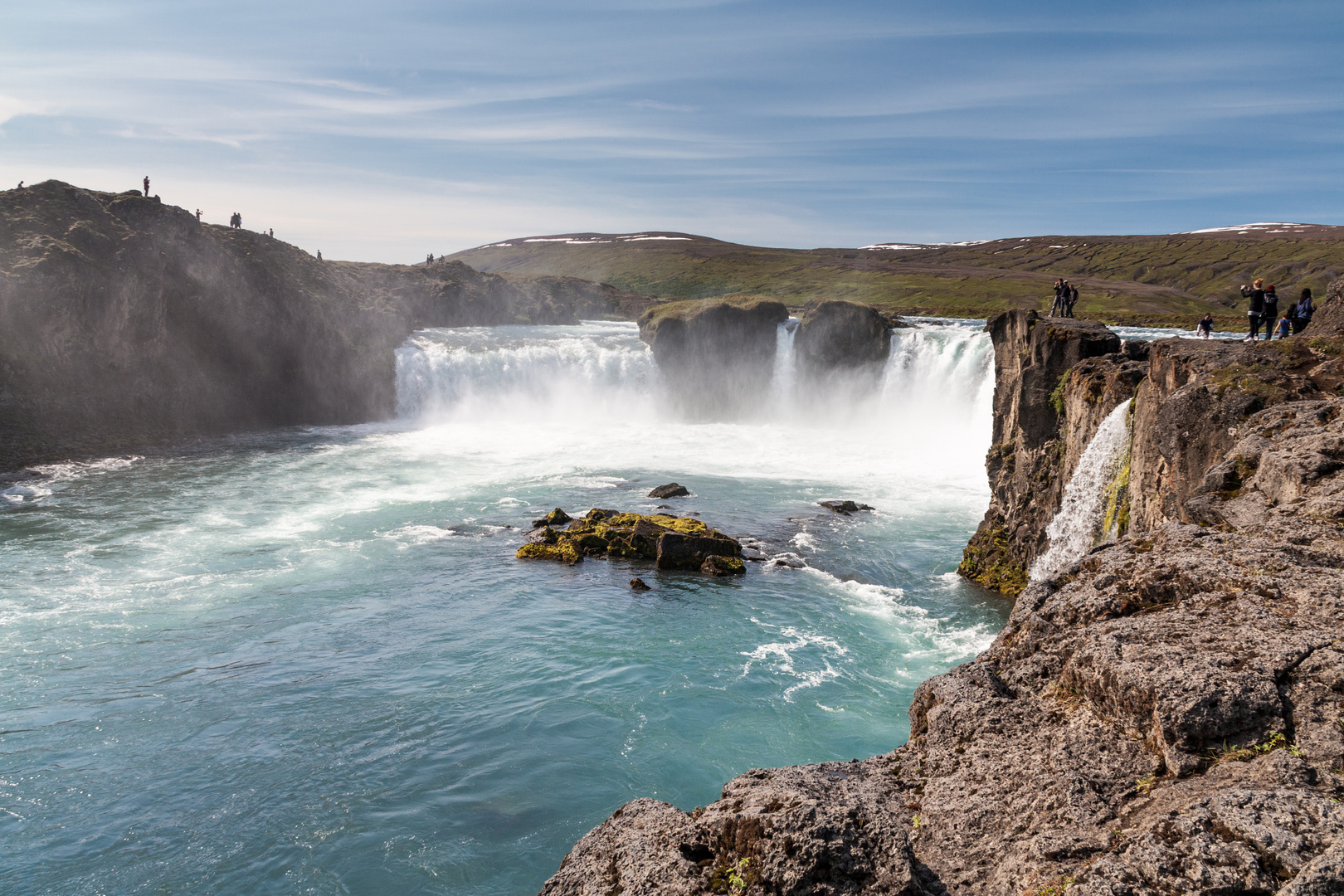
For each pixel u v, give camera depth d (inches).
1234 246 7810.0
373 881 580.4
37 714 799.1
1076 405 1031.6
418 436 2327.8
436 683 872.9
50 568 1201.4
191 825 639.1
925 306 5610.2
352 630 1013.8
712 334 2714.1
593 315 5502.0
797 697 842.8
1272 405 539.8
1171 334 2938.0
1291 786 216.1
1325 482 384.5
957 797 269.3
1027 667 319.6
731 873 240.5
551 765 718.5
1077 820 238.5
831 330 2593.5
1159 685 254.7
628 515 1413.6
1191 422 606.5
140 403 2139.5
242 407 2369.6
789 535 1421.0
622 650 959.6
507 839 624.4
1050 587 360.5
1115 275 7706.7
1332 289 698.2
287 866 594.9
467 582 1192.8
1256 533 353.1
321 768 714.8
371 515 1518.2
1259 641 265.0
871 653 954.7
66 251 2032.5
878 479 1849.2
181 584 1155.9
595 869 273.3
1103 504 852.6
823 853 225.5
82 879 580.4
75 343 2007.9
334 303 2758.4
